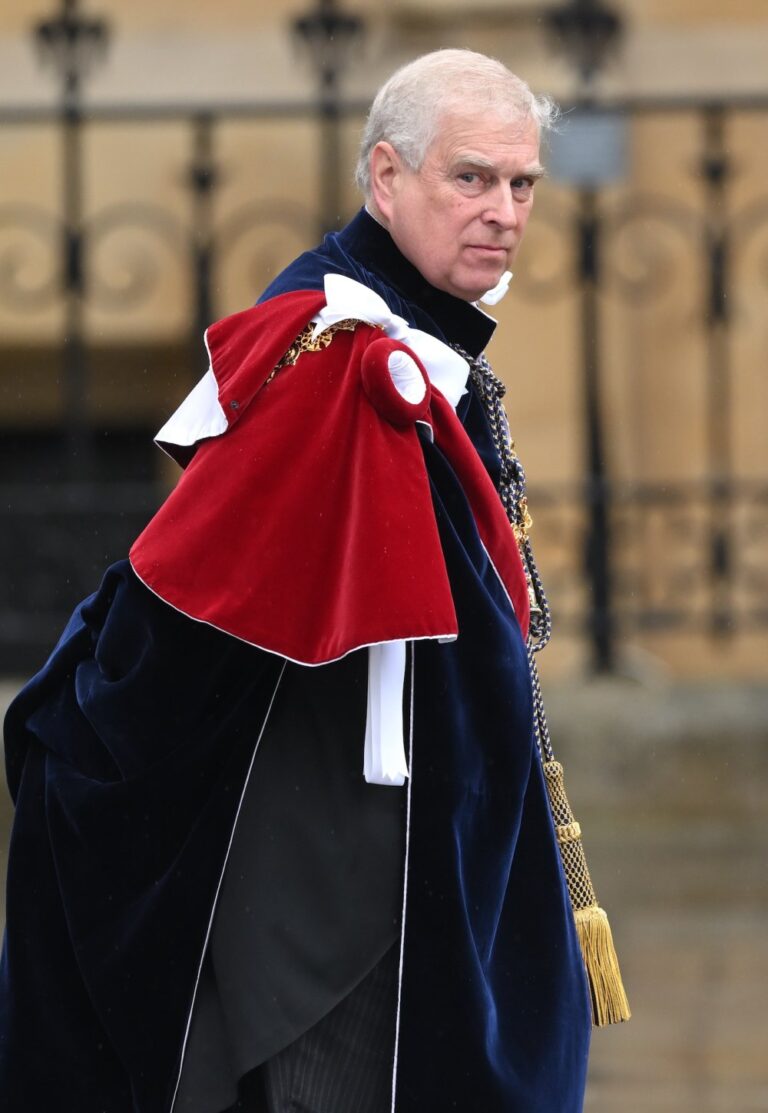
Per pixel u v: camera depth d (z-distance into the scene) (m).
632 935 23.08
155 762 10.73
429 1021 10.55
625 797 28.34
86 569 30.08
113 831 10.77
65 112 28.48
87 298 30.62
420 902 10.55
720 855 27.23
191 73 31.16
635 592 30.50
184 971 10.69
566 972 11.05
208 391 10.66
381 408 10.38
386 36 30.73
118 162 31.36
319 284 11.00
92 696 10.81
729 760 28.47
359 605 10.12
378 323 10.66
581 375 29.62
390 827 10.66
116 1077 10.98
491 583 10.84
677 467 31.03
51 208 31.45
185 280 31.23
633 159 30.72
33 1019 11.06
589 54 29.22
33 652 30.78
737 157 31.11
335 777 10.70
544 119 11.48
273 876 10.68
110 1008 10.75
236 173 31.08
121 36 31.20
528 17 30.75
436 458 10.70
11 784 11.58
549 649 30.05
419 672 10.59
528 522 11.88
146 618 10.57
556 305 30.70
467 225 10.96
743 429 31.11
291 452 10.40
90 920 10.83
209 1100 10.68
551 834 11.17
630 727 28.48
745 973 21.36
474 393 11.47
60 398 32.78
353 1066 10.78
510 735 10.78
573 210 30.53
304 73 31.05
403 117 11.02
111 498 29.72
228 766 10.73
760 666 30.70
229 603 10.21
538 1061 10.83
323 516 10.34
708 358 30.86
